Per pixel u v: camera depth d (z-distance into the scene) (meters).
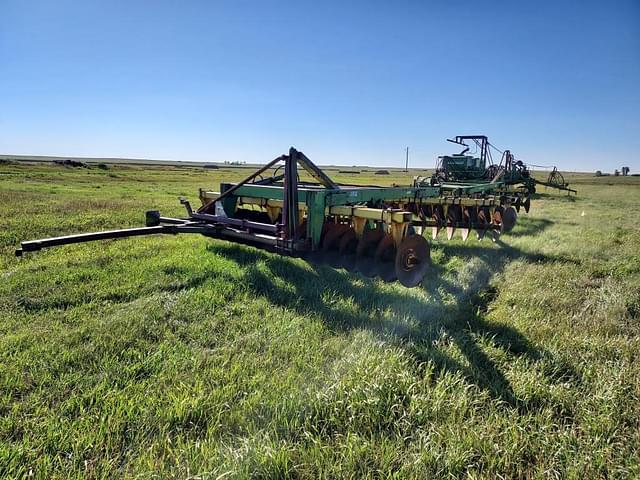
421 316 4.19
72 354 3.10
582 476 2.06
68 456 2.11
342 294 4.86
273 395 2.64
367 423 2.41
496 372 3.04
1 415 2.41
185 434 2.30
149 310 4.05
